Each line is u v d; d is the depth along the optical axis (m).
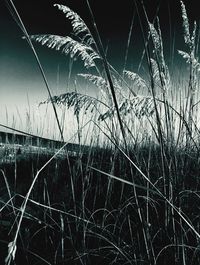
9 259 0.86
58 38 1.63
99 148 3.48
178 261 1.74
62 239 2.08
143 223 1.80
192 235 2.12
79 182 3.37
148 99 1.56
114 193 3.07
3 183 4.09
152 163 2.84
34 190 3.50
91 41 1.75
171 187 1.80
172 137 1.87
